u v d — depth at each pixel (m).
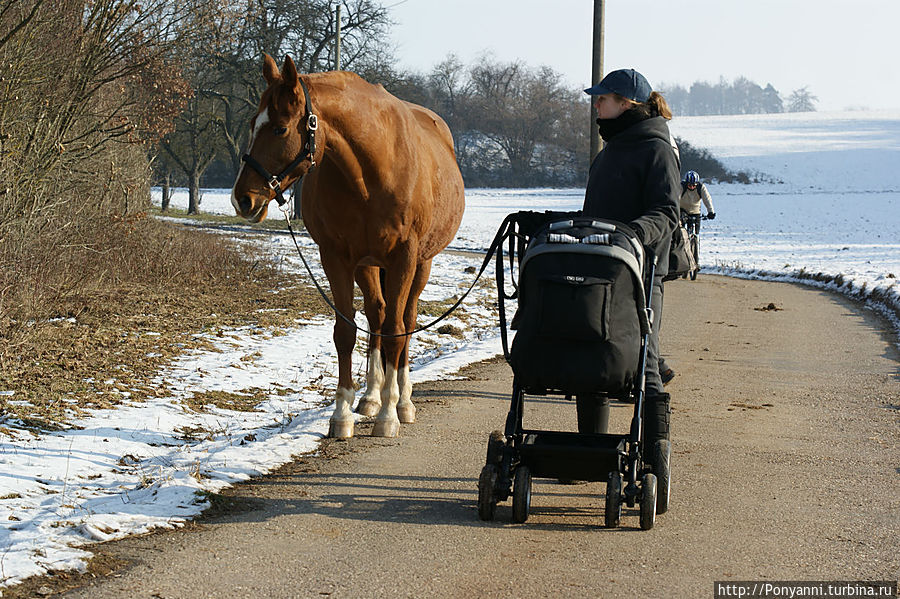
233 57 51.62
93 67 15.20
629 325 6.08
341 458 7.95
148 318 14.59
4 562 5.24
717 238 51.97
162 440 8.37
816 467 7.85
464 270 27.98
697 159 107.38
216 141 68.38
